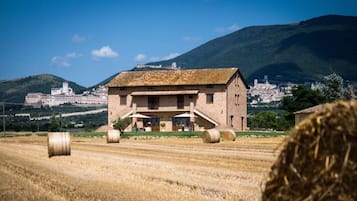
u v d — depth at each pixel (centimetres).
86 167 2400
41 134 7812
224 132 4984
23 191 1698
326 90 8656
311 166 736
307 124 748
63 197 1556
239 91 8075
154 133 6656
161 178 1914
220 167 2286
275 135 5856
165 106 7838
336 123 718
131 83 7912
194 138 5675
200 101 7669
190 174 2028
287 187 762
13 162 2786
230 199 1423
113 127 6988
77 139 5794
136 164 2512
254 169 2180
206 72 7881
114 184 1786
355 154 702
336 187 709
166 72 8075
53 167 2444
